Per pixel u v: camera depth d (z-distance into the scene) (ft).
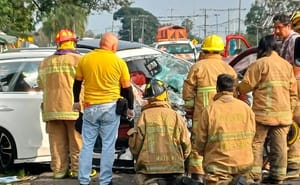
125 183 26.05
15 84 28.78
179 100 28.02
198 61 24.49
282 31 26.53
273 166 25.41
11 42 81.71
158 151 20.62
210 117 19.57
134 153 21.07
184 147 20.81
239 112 19.67
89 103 24.22
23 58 29.14
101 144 26.32
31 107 28.35
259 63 24.76
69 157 27.48
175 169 20.61
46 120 26.73
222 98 19.88
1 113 28.60
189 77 24.22
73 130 26.81
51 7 94.12
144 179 20.85
